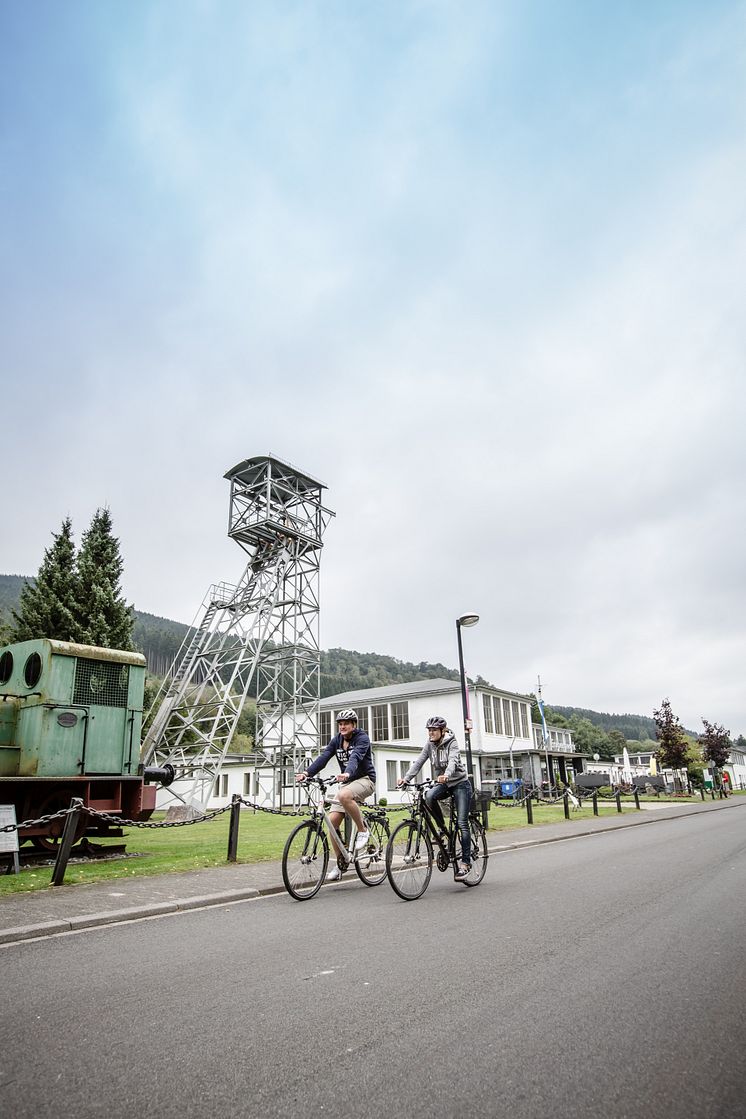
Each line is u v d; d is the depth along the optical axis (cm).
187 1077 301
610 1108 271
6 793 1052
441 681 4622
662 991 408
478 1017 367
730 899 705
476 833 840
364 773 798
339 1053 323
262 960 485
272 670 3575
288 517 3516
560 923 593
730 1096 281
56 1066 313
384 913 648
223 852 1155
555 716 9844
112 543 2995
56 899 724
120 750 1176
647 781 5272
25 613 2677
